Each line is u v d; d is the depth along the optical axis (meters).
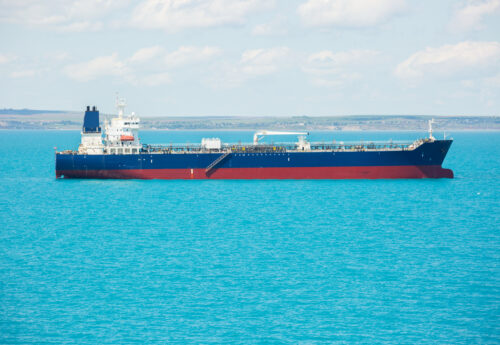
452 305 109.75
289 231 165.62
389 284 120.00
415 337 97.88
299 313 106.38
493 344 95.56
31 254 142.00
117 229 169.12
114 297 113.38
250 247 147.50
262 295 114.31
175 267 130.88
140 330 100.25
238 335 98.56
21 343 95.75
